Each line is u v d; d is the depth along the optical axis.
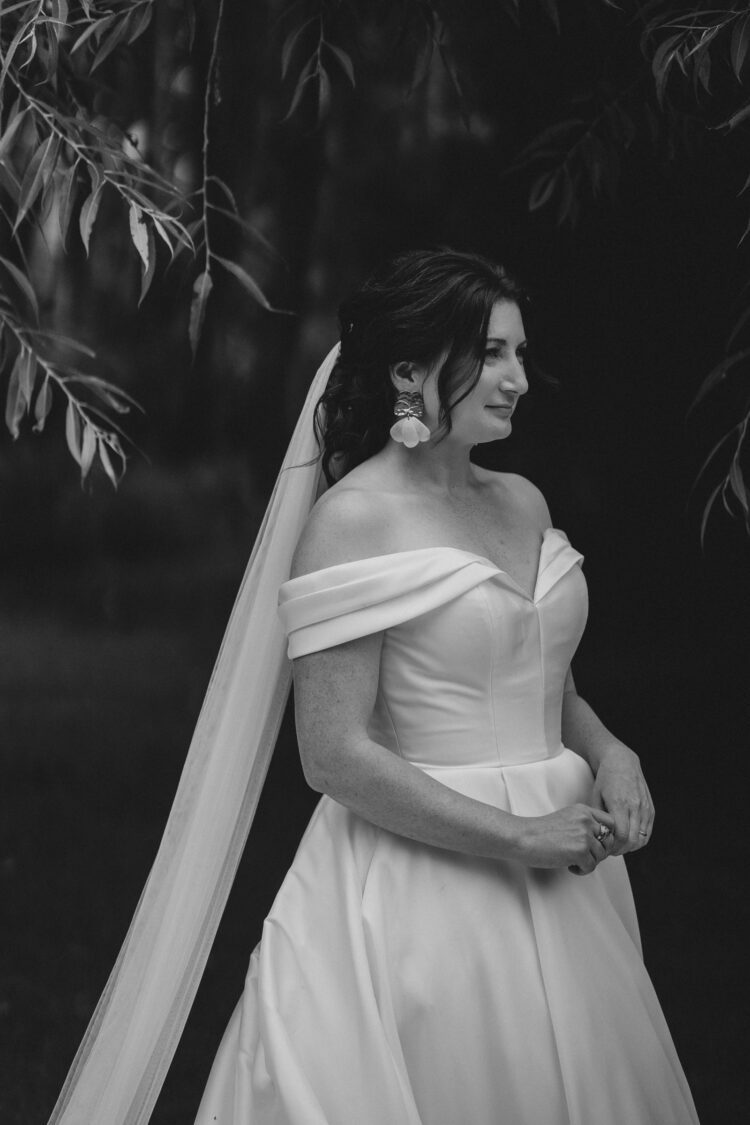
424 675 2.44
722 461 6.29
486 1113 2.37
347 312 2.53
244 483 13.90
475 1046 2.38
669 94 3.66
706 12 2.92
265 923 2.50
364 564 2.38
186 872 2.63
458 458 2.55
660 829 6.57
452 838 2.35
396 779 2.35
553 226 5.96
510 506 2.66
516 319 2.44
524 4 4.79
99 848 6.79
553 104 5.27
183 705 10.25
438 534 2.47
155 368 10.62
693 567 8.23
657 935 5.31
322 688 2.40
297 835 6.86
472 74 5.47
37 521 16.27
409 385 2.46
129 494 16.30
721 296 5.59
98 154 3.34
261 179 7.40
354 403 2.52
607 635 9.36
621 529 8.11
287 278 8.15
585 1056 2.39
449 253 2.44
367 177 7.37
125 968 2.65
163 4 5.27
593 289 6.09
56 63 3.01
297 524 2.63
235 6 6.15
